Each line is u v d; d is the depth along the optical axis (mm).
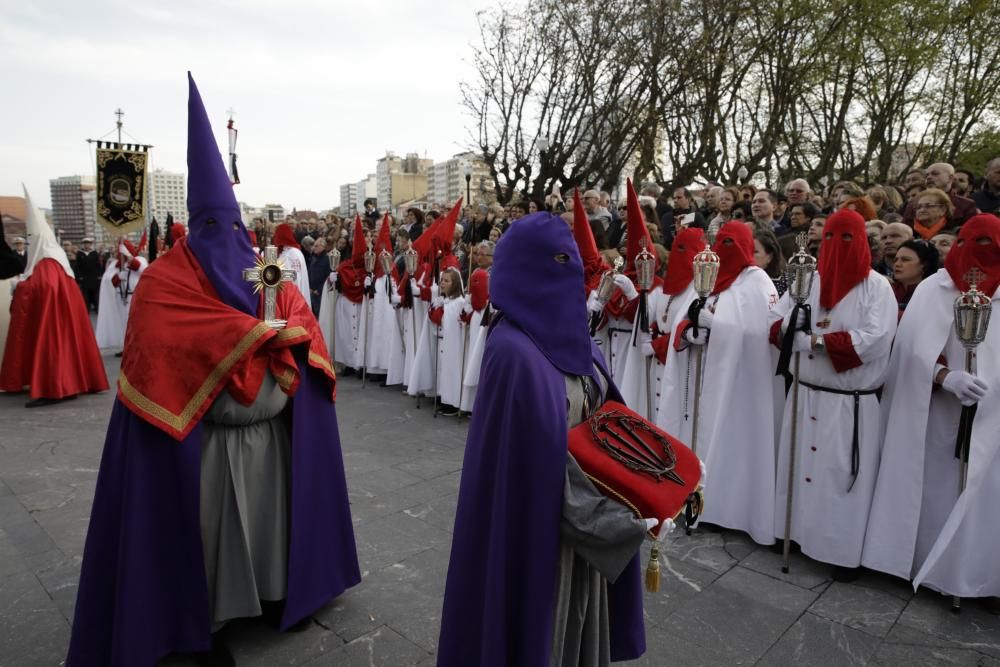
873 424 3857
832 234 3945
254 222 11266
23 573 3887
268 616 3336
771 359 4324
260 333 2918
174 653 3066
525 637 1872
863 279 3902
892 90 18891
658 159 20125
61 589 3711
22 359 8211
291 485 3160
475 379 6949
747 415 4359
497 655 1888
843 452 3850
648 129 16906
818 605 3584
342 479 3436
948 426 3719
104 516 2848
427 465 5781
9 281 9023
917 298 3818
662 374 5082
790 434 4098
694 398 4637
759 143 20188
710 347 4426
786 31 15805
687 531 4531
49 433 6809
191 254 3064
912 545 3711
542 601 1859
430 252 8172
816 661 3086
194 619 2877
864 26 15766
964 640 3273
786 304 4238
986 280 3525
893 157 21703
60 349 8148
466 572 2027
